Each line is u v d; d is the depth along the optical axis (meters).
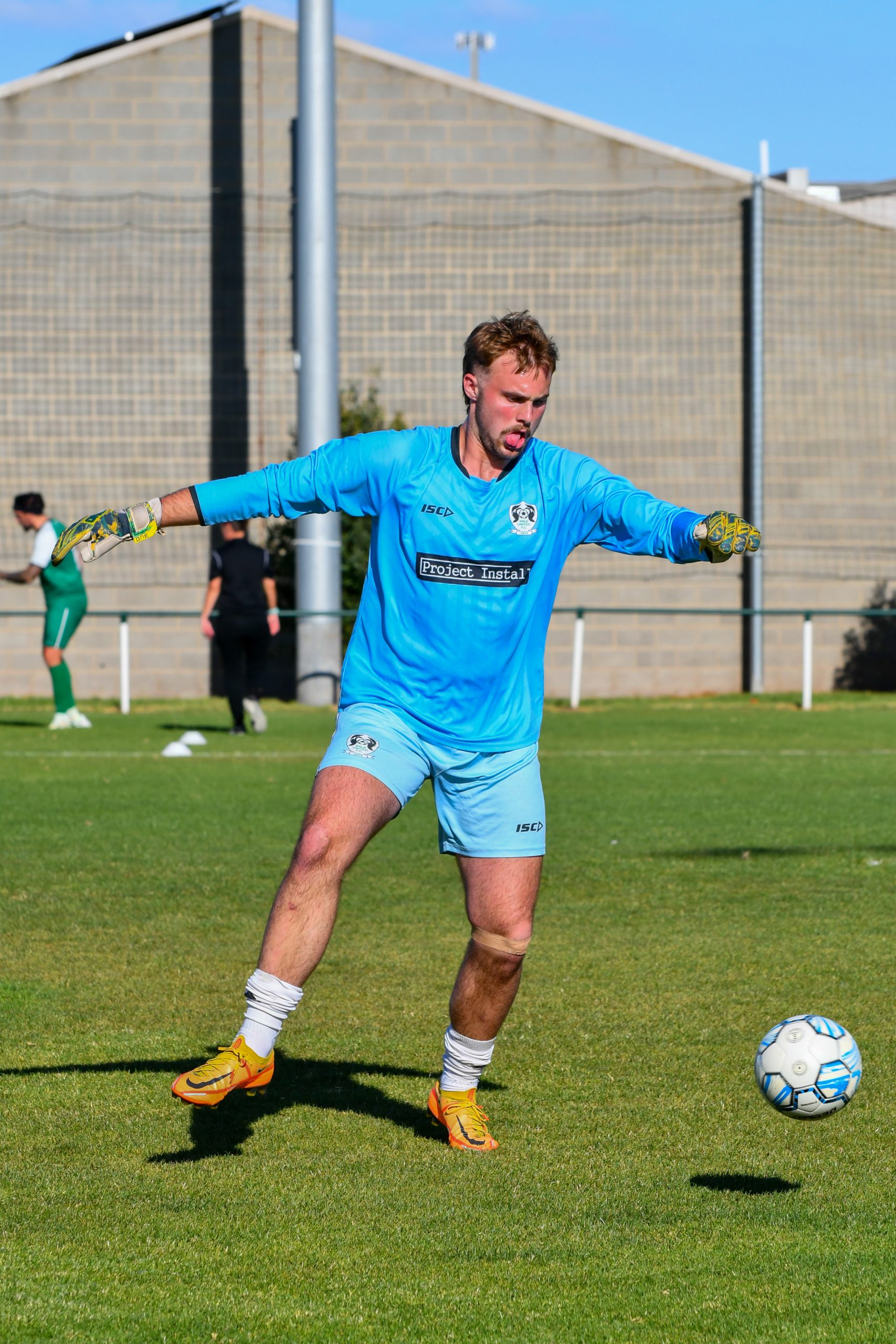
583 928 15.51
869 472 51.00
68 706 38.09
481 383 8.59
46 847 20.28
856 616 50.31
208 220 48.97
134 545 49.00
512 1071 10.66
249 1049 8.48
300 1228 7.68
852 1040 8.87
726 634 50.81
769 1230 7.68
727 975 13.48
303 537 43.72
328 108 42.38
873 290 50.69
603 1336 6.41
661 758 31.42
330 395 42.78
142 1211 7.92
